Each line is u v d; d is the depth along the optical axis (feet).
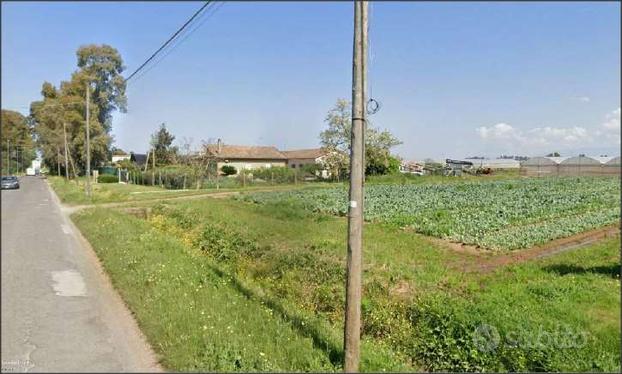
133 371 12.67
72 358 13.34
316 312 21.67
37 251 28.58
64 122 125.08
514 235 40.27
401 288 23.88
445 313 18.56
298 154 225.15
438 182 122.42
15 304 17.94
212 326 15.39
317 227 43.78
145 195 87.92
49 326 15.72
